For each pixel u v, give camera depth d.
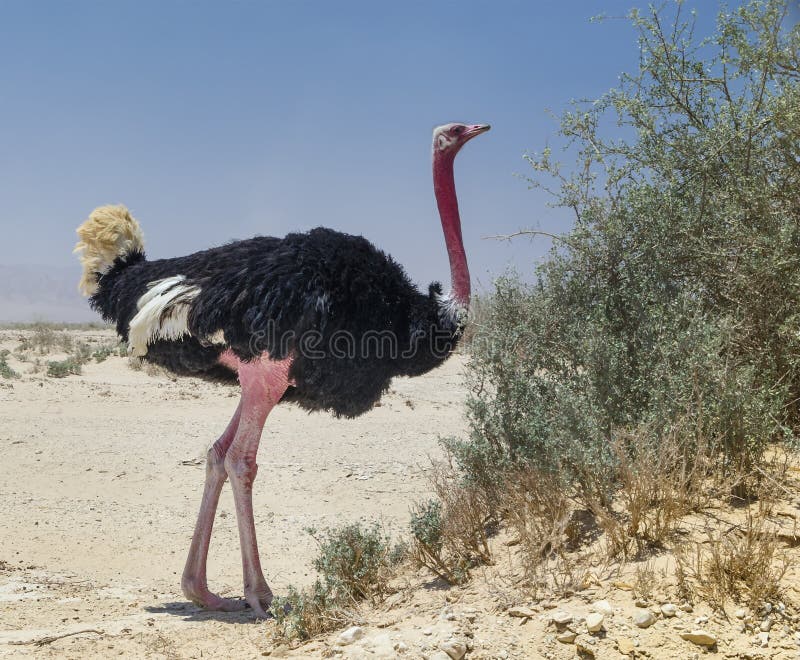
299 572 6.61
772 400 4.76
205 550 5.38
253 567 5.21
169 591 6.07
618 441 4.39
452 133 5.48
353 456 10.69
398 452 10.92
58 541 7.36
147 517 8.27
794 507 4.14
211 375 5.60
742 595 3.58
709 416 4.45
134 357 5.77
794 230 5.11
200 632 4.66
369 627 4.11
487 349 5.18
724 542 3.87
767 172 5.42
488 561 4.55
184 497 9.05
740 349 5.14
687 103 5.69
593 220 5.41
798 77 5.49
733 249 5.23
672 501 4.06
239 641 4.42
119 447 11.02
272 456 10.70
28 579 6.14
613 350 4.89
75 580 6.23
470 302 5.43
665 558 3.88
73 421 12.59
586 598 3.74
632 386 4.87
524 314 5.41
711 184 5.48
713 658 3.31
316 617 4.37
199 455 10.70
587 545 4.26
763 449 4.50
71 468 10.00
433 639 3.64
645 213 5.27
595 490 4.45
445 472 6.13
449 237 5.43
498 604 3.89
